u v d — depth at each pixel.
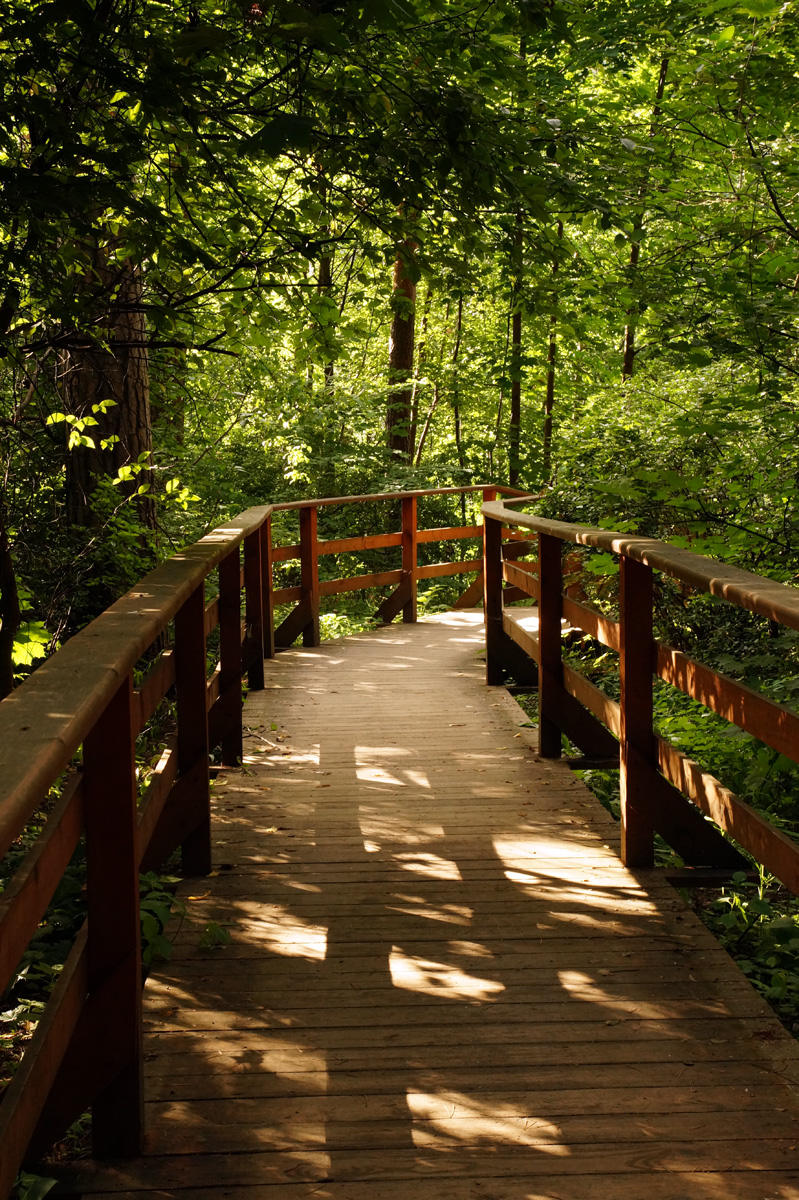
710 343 5.69
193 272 4.93
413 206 4.23
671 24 6.98
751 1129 2.15
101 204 3.56
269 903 3.35
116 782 2.05
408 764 4.95
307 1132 2.16
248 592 6.43
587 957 2.96
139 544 7.13
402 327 15.26
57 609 6.68
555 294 5.11
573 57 7.51
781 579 5.64
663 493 6.05
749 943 3.23
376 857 3.75
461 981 2.82
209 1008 2.68
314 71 4.04
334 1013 2.66
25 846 4.06
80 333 4.73
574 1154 2.08
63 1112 2.06
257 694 6.52
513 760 5.00
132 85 3.27
